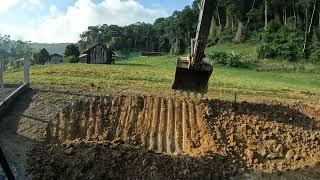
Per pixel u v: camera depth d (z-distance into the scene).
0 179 13.29
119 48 113.56
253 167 16.11
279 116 19.03
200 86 17.59
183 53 89.44
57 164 15.04
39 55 66.06
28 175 14.44
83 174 14.78
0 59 28.36
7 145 15.78
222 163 15.86
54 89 20.44
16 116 17.83
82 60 47.31
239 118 18.58
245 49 68.56
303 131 18.34
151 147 16.61
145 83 24.22
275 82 31.89
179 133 17.44
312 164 16.56
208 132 17.47
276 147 17.25
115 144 16.11
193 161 15.57
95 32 126.88
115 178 14.89
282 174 15.89
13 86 21.67
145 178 14.95
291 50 59.09
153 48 116.69
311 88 29.89
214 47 75.25
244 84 27.05
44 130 16.98
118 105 18.84
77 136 17.06
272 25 71.19
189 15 93.25
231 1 79.88
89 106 18.70
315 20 70.25
